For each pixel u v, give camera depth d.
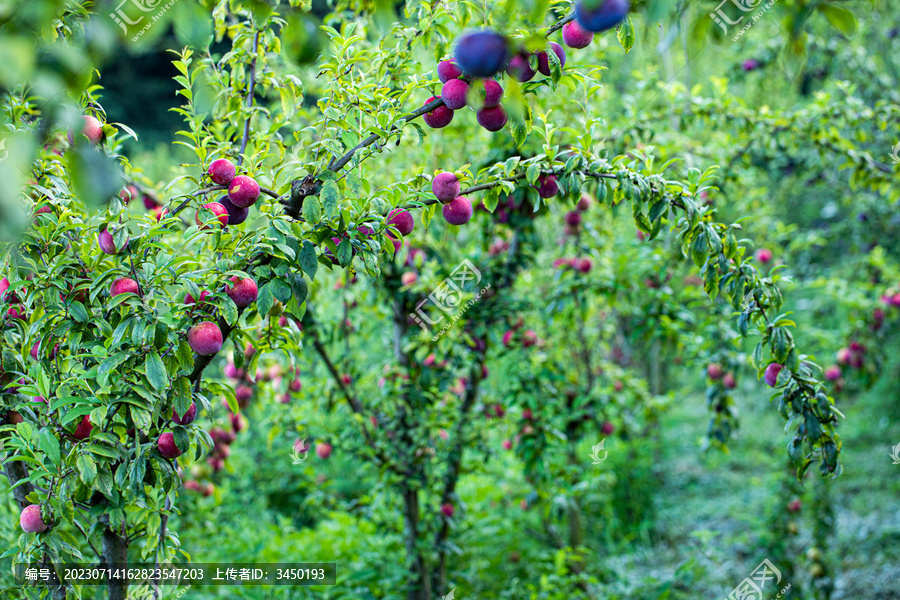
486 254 3.54
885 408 6.73
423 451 3.11
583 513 4.55
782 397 1.93
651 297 3.57
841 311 6.03
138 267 1.57
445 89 1.58
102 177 0.94
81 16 1.50
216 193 1.73
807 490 4.38
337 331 3.29
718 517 5.45
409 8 2.09
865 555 4.79
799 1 1.11
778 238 4.51
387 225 1.72
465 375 3.38
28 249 1.59
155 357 1.46
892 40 5.33
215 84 2.21
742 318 1.93
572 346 4.59
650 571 4.53
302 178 1.72
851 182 3.40
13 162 0.83
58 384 1.69
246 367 2.99
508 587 3.95
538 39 1.25
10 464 1.77
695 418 7.57
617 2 1.24
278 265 1.58
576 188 1.81
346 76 1.91
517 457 3.33
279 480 4.71
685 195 1.86
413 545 3.17
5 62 0.89
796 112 3.36
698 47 1.27
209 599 3.28
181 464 1.88
